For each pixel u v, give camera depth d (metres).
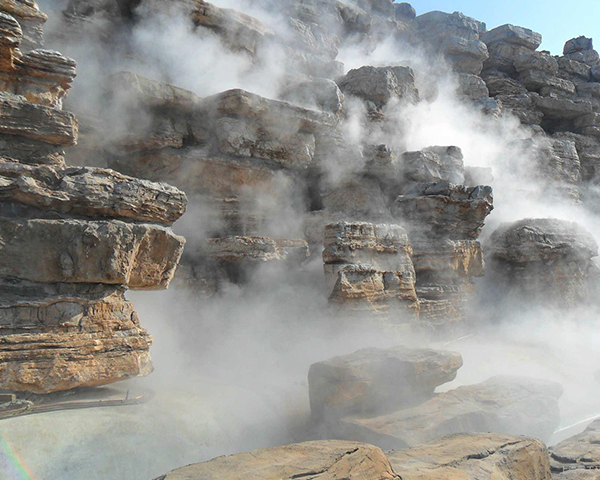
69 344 9.41
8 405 8.63
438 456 7.52
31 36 12.17
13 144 10.32
